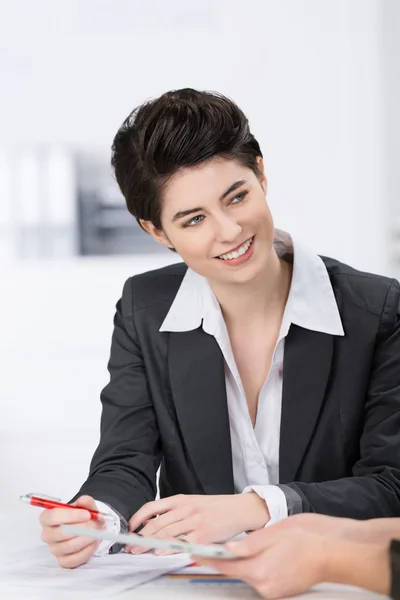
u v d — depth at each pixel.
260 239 1.76
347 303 1.96
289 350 1.92
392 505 1.71
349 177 4.48
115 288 4.66
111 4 4.48
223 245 1.72
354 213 4.48
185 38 4.49
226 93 4.51
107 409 2.04
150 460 1.97
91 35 4.50
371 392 1.91
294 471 1.90
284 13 4.45
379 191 4.46
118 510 1.72
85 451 4.56
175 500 1.65
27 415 4.61
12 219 4.65
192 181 1.69
